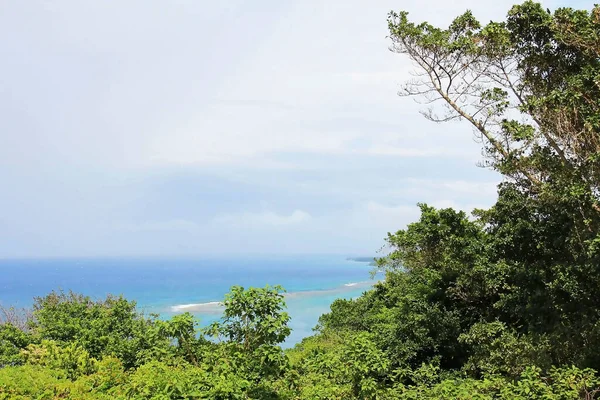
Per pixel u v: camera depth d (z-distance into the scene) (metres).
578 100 10.51
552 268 11.72
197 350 9.58
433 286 15.68
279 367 8.78
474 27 13.41
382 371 9.81
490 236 14.31
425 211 16.69
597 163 10.25
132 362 10.93
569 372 8.82
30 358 10.22
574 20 11.60
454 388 9.26
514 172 12.22
